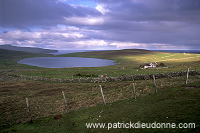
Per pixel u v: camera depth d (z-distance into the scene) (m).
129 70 80.81
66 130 22.48
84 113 28.78
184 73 53.28
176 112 21.89
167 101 27.16
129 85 48.41
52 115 29.95
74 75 76.31
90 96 40.97
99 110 29.39
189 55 176.12
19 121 28.28
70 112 30.38
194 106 22.61
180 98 27.45
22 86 59.41
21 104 38.22
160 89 37.59
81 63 183.38
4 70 112.69
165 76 54.34
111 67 106.62
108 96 39.09
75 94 44.31
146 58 188.88
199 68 67.81
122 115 24.73
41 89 53.59
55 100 40.00
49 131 22.89
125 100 33.28
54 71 94.38
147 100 30.20
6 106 37.16
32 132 23.05
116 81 58.12
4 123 27.77
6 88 56.66
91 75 70.94
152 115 22.55
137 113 24.41
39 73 87.75
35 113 31.89
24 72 96.75
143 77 56.44
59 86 56.94
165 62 115.31
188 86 35.34
